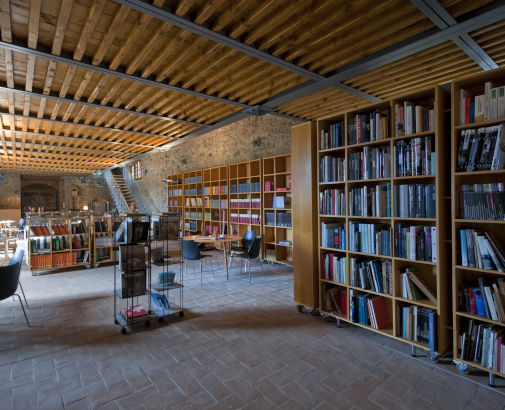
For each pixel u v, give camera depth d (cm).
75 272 649
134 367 276
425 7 280
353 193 341
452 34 324
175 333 347
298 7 292
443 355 292
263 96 523
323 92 523
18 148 967
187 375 263
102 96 539
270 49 380
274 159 692
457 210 260
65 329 359
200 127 711
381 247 316
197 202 986
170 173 1275
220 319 387
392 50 364
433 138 276
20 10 303
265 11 298
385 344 319
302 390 242
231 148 899
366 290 330
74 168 1460
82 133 789
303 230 399
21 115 600
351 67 410
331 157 368
